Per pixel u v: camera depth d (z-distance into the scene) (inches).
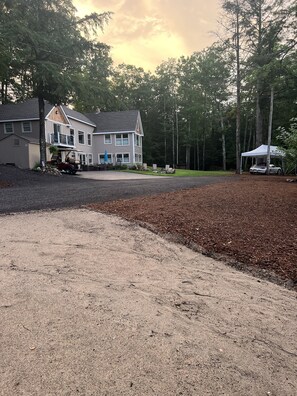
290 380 70.3
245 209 251.1
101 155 1439.5
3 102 1145.4
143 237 180.9
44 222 209.9
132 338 82.3
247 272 137.9
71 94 747.4
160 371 69.8
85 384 64.6
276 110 1299.2
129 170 1163.3
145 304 103.2
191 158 1955.0
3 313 92.4
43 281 117.0
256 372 72.1
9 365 69.6
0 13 601.9
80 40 726.5
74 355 73.9
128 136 1408.7
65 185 510.9
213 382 67.2
